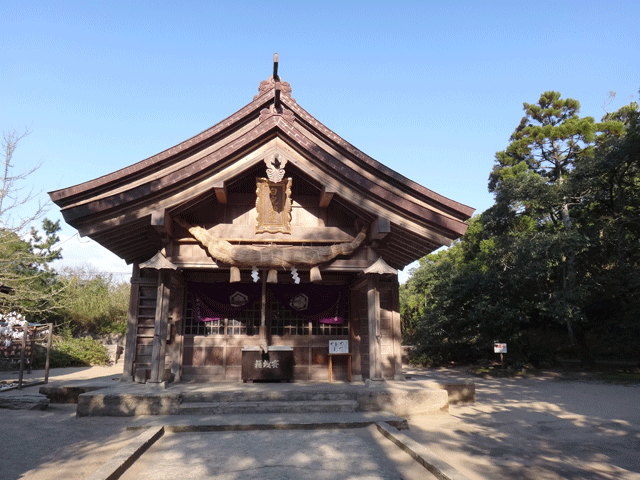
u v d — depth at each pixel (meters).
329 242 10.06
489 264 24.61
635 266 21.88
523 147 30.12
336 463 5.27
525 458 5.85
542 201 23.53
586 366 22.47
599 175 21.30
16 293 15.71
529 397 12.21
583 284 22.25
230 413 8.01
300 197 10.47
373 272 9.17
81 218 8.56
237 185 10.38
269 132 9.33
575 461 5.75
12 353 13.50
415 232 9.41
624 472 5.29
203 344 10.91
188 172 8.82
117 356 25.34
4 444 6.19
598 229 22.25
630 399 11.95
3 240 15.31
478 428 7.65
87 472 5.01
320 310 11.09
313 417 7.64
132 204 8.77
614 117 31.00
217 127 9.59
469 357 25.67
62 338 25.70
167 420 7.42
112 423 7.41
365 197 9.38
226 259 9.23
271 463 5.26
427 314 25.48
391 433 6.43
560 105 30.64
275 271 9.47
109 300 29.62
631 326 20.39
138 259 10.90
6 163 13.79
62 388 9.47
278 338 11.18
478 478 5.01
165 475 4.80
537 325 26.67
